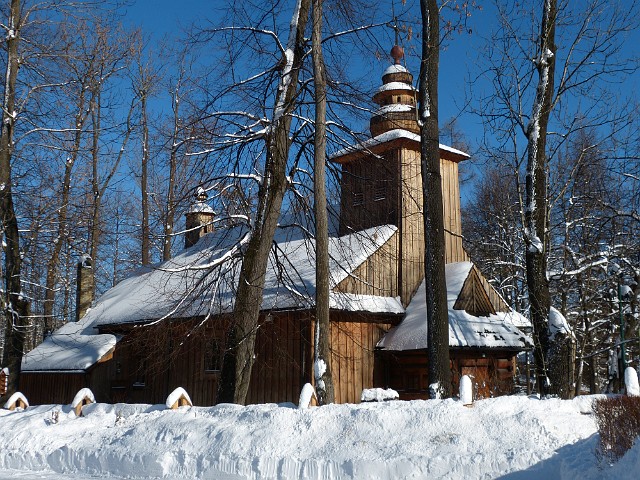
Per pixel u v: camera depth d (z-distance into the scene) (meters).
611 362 22.31
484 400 10.26
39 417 14.79
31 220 24.52
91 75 27.42
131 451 11.55
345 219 19.89
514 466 8.44
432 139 14.64
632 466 6.78
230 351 15.23
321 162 14.66
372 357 22.34
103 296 34.00
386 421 9.94
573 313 25.73
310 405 11.90
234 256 16.50
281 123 15.70
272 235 15.79
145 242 36.00
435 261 14.12
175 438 11.40
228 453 10.41
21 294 23.64
